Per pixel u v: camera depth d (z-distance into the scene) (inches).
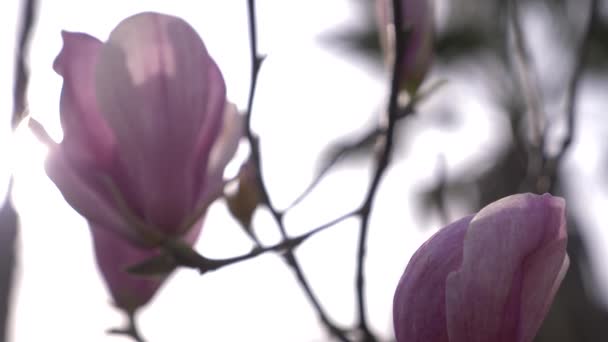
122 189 31.4
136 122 31.1
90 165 31.2
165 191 31.4
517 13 39.6
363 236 34.9
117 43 30.8
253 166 35.1
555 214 28.5
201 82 31.3
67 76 30.9
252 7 33.2
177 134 31.3
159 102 31.1
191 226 31.8
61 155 31.1
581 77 38.5
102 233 34.6
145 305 35.6
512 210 28.3
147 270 31.8
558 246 28.5
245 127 33.9
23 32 33.5
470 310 28.2
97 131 31.2
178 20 31.0
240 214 35.3
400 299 28.8
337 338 35.3
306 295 35.3
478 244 28.1
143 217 31.5
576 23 55.8
